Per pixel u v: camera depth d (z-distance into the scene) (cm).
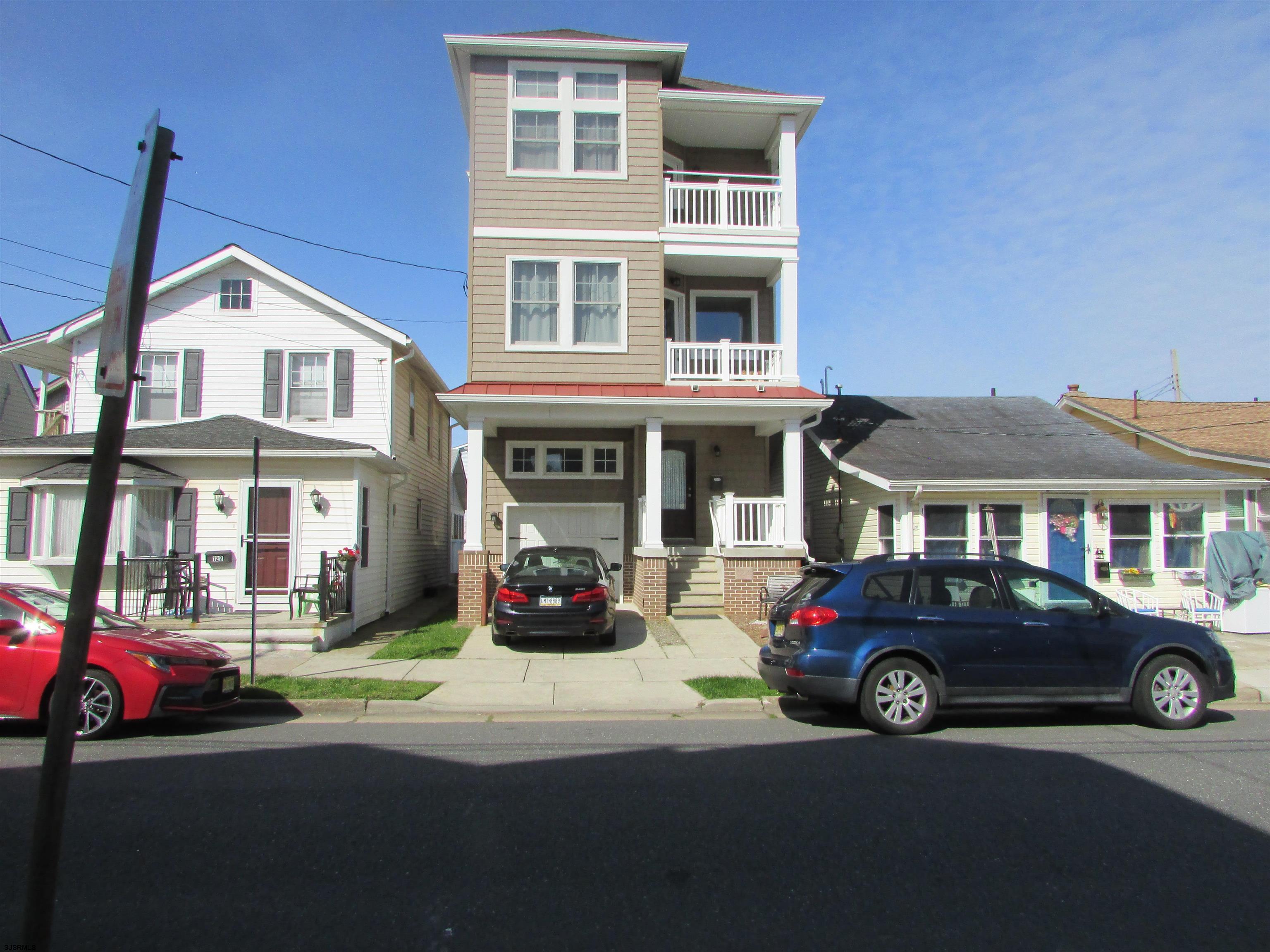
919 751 684
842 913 382
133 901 390
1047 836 483
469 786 580
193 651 775
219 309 1593
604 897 399
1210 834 486
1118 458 1572
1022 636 765
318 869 431
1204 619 1412
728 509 1494
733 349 1590
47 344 1584
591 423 1542
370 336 1616
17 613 746
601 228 1577
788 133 1633
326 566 1228
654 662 1105
